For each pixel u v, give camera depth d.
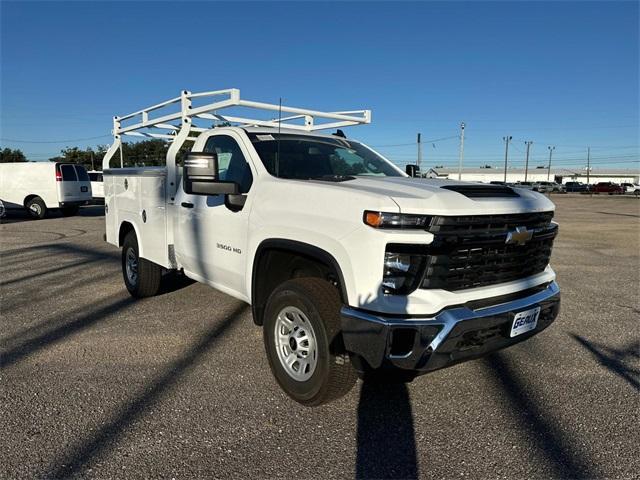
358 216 2.82
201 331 4.79
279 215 3.40
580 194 66.81
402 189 3.01
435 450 2.82
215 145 4.51
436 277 2.76
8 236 12.41
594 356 4.25
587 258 9.65
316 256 3.07
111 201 6.38
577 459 2.74
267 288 3.74
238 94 4.21
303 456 2.75
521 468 2.65
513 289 3.12
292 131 4.55
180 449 2.79
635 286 7.04
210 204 4.27
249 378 3.74
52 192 17.88
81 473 2.56
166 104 5.13
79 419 3.10
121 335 4.66
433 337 2.71
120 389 3.52
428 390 3.57
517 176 108.75
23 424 3.03
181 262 4.92
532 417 3.20
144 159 39.84
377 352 2.72
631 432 3.02
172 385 3.60
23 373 3.78
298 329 3.30
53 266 8.16
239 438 2.92
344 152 4.53
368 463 2.69
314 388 3.13
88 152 59.91
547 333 4.85
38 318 5.18
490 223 2.90
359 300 2.81
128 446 2.81
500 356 4.23
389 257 2.73
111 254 9.47
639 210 28.03
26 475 2.53
